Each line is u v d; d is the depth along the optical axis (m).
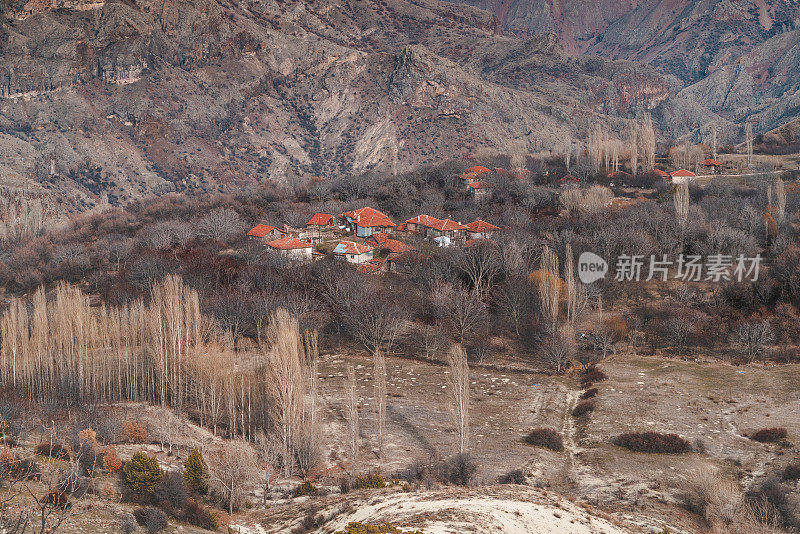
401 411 112.38
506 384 124.56
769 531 73.50
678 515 77.06
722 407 107.44
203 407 109.31
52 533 48.97
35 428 102.50
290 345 94.50
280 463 94.19
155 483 79.44
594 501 80.62
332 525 72.06
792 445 93.12
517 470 89.50
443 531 61.12
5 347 127.88
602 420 105.69
